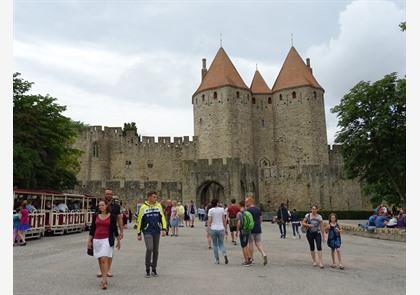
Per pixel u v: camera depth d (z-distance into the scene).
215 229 13.60
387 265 13.69
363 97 34.66
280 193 56.72
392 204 45.53
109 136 71.50
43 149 32.12
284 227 24.62
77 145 69.50
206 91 66.69
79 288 9.26
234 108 65.31
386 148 33.91
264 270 12.20
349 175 37.72
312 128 65.12
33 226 21.48
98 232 9.47
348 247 19.66
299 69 68.12
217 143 64.69
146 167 70.56
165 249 17.52
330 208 55.12
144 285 9.71
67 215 25.61
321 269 12.58
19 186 28.20
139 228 11.17
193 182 51.53
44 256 14.74
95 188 49.47
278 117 68.06
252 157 66.94
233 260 14.38
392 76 34.25
